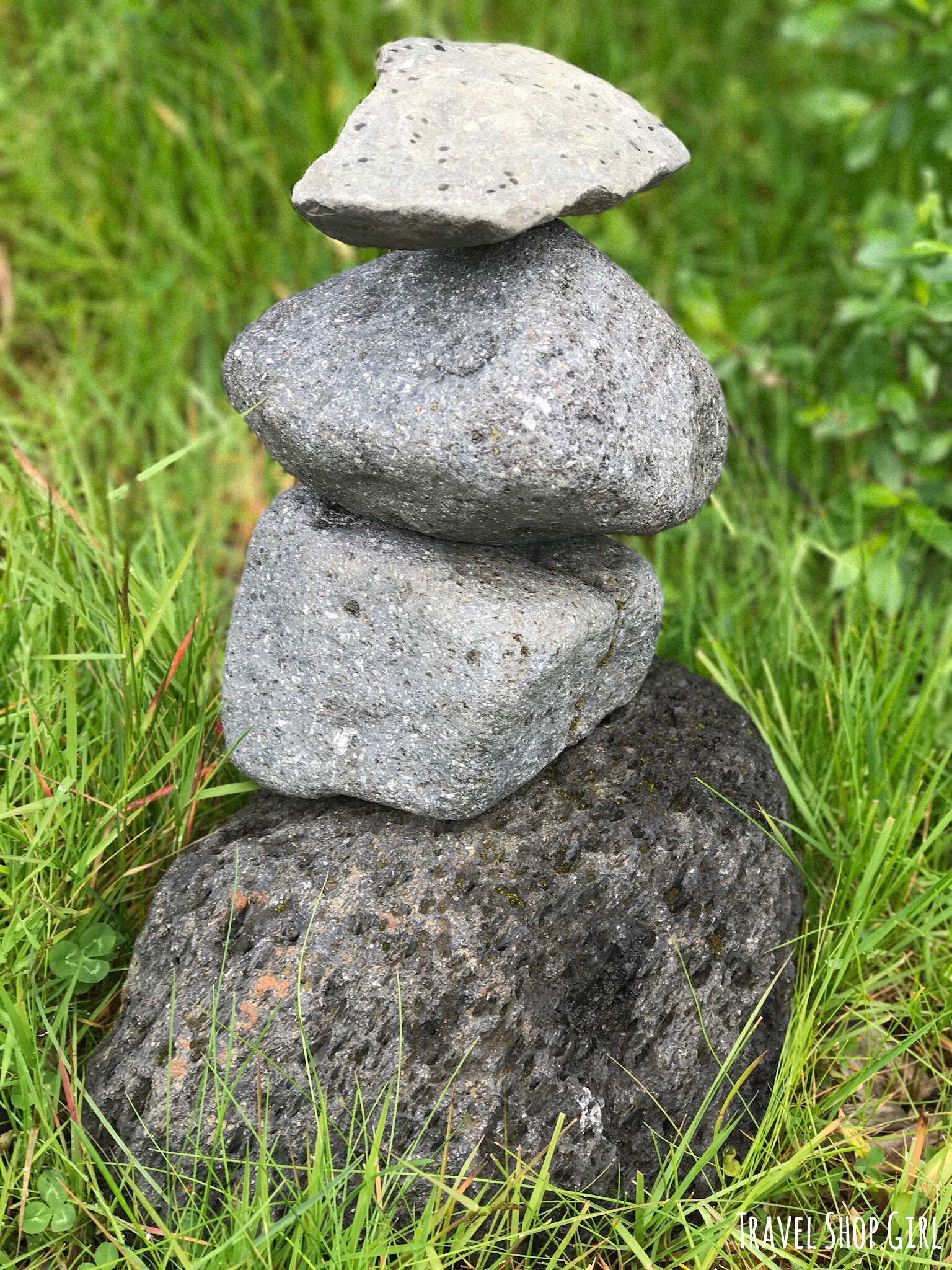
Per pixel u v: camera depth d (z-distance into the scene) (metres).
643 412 0.58
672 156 0.59
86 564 0.72
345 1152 0.58
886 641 0.76
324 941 0.59
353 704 0.61
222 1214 0.57
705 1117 0.62
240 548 0.91
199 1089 0.58
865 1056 0.67
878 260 0.81
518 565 0.62
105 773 0.68
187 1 1.06
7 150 1.00
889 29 0.96
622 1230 0.57
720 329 0.93
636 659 0.66
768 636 0.81
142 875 0.67
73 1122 0.58
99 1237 0.59
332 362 0.59
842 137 1.14
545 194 0.54
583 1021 0.60
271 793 0.67
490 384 0.55
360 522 0.62
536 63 0.59
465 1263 0.58
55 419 0.92
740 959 0.63
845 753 0.72
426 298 0.59
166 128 1.03
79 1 1.04
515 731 0.60
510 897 0.60
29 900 0.62
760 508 0.92
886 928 0.65
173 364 0.95
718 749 0.67
